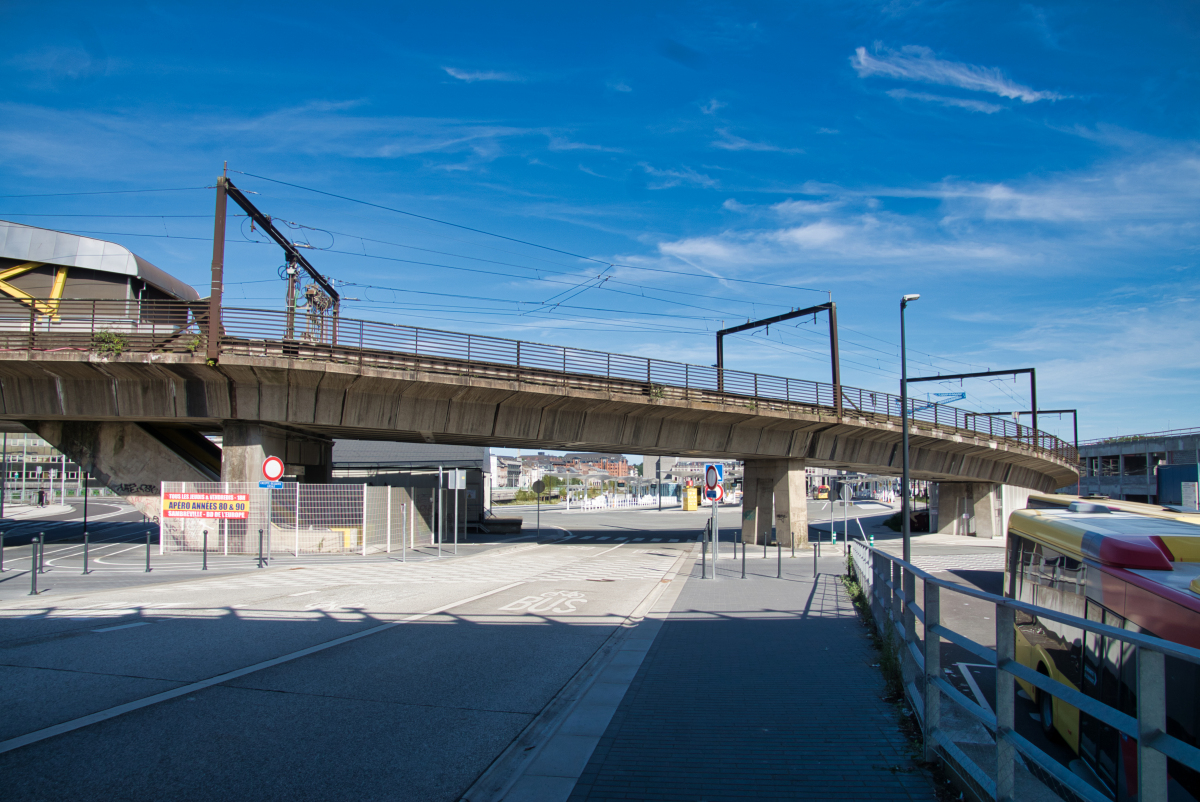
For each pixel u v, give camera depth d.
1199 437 64.31
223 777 5.10
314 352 23.48
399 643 10.02
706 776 5.11
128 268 37.44
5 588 15.59
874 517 67.56
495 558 24.98
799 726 6.23
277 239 26.55
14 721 6.31
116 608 12.87
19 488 84.31
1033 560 7.61
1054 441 50.00
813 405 33.62
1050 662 6.58
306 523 24.19
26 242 35.72
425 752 5.71
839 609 13.27
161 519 23.67
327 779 5.12
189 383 24.20
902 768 5.20
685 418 30.97
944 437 38.41
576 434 29.30
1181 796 4.09
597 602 14.45
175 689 7.43
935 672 5.23
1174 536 5.84
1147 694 2.86
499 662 8.97
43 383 24.19
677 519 60.50
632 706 6.92
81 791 4.80
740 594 15.62
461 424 27.02
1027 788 4.07
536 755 5.58
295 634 10.58
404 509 25.94
